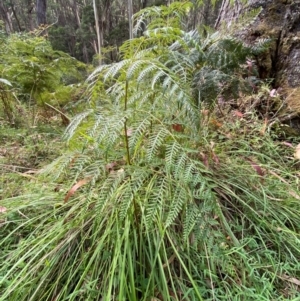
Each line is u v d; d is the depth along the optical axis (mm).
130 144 696
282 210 1018
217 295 756
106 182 744
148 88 831
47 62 2236
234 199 1027
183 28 1347
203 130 1150
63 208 989
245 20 1292
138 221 858
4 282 794
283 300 745
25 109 2207
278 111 1540
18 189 1224
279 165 1194
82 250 839
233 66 1172
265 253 862
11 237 977
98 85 802
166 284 718
